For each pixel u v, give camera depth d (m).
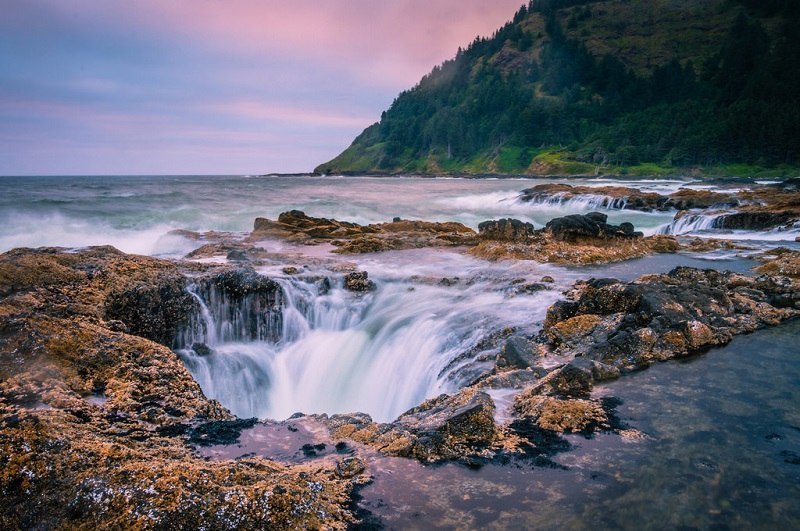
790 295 9.61
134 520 3.35
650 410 5.63
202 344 10.52
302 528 3.44
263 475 3.91
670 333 7.55
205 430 5.36
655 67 164.62
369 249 18.67
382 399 10.16
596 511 3.81
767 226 24.78
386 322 11.66
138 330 9.80
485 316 10.81
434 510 3.83
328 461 4.59
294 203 44.53
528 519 3.72
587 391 6.18
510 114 175.88
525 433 5.14
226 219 32.41
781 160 105.81
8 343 6.29
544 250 17.00
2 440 3.91
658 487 4.13
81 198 41.78
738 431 5.11
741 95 129.12
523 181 119.38
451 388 8.25
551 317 9.17
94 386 6.11
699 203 40.16
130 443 4.70
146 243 23.61
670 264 15.68
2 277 8.70
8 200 37.09
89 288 9.35
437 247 19.61
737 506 3.87
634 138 133.12
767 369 6.77
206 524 3.35
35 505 3.54
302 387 10.77
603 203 47.50
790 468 4.41
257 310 11.70
